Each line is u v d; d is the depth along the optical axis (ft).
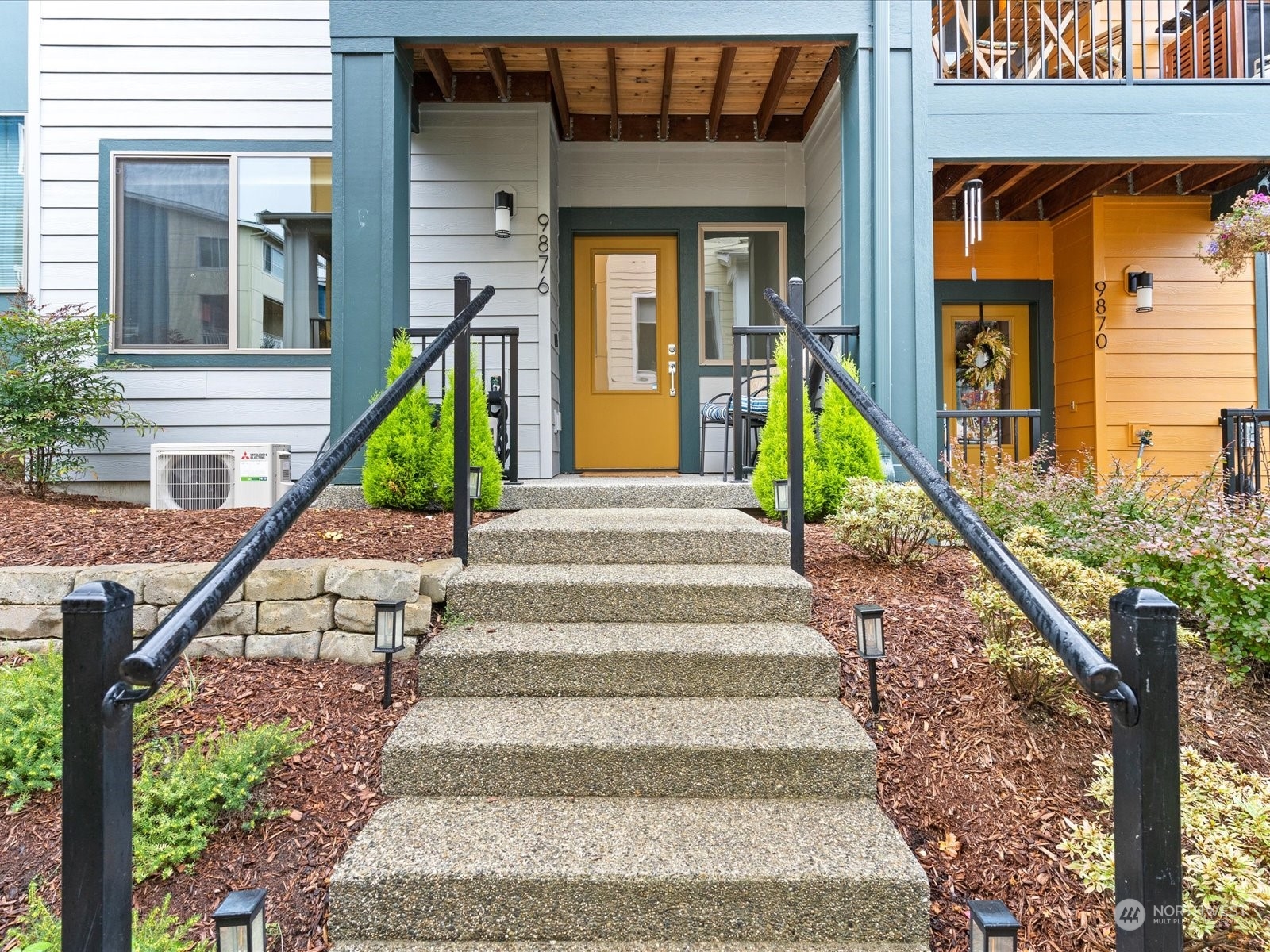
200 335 16.33
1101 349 18.37
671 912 4.96
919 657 7.39
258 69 16.26
